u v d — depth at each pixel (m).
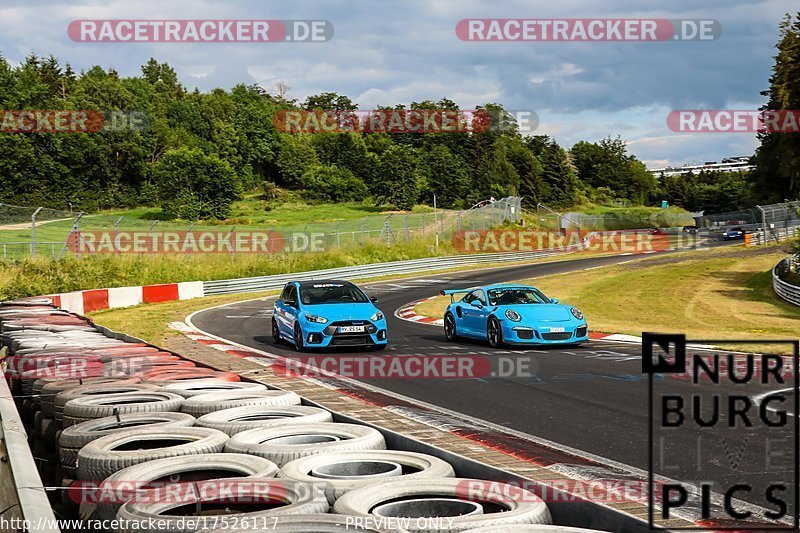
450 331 16.47
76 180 107.38
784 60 66.44
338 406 7.45
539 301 15.69
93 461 3.81
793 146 68.00
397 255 47.66
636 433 7.35
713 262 41.12
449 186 116.69
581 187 152.62
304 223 91.50
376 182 124.75
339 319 14.20
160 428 4.37
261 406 5.11
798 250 30.94
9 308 16.48
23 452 3.85
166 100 146.25
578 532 2.77
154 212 104.56
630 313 23.55
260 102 160.88
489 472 3.51
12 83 109.06
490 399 9.47
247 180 134.75
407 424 6.59
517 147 133.00
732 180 127.31
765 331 18.56
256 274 38.12
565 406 8.90
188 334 18.05
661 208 140.75
